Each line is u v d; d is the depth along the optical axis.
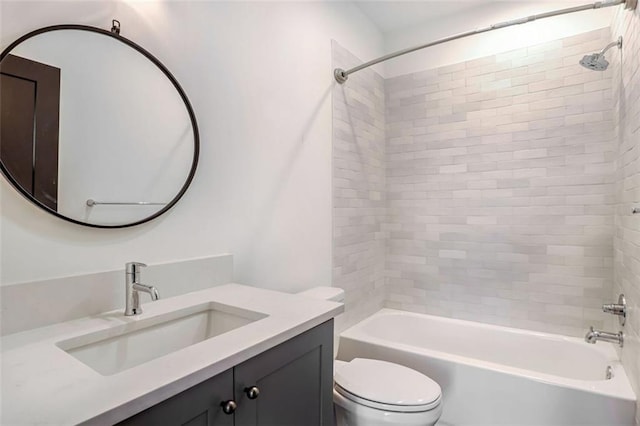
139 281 1.04
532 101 2.22
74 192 0.99
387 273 2.73
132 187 1.13
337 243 2.18
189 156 1.30
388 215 2.72
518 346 2.20
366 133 2.49
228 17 1.49
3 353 0.76
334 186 2.15
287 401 0.94
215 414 0.74
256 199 1.61
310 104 1.96
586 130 2.06
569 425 1.52
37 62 0.92
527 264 2.25
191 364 0.71
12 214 0.88
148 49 1.19
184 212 1.30
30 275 0.91
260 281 1.63
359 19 2.42
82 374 0.67
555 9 2.16
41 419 0.52
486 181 2.37
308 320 0.99
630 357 1.54
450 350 2.40
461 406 1.76
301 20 1.90
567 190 2.12
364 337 2.09
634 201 1.48
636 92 1.46
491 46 2.35
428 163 2.57
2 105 0.86
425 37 2.58
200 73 1.36
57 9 0.97
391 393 1.37
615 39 1.88
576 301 2.11
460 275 2.47
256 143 1.62
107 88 1.07
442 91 2.52
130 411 0.58
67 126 0.98
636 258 1.43
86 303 0.99
